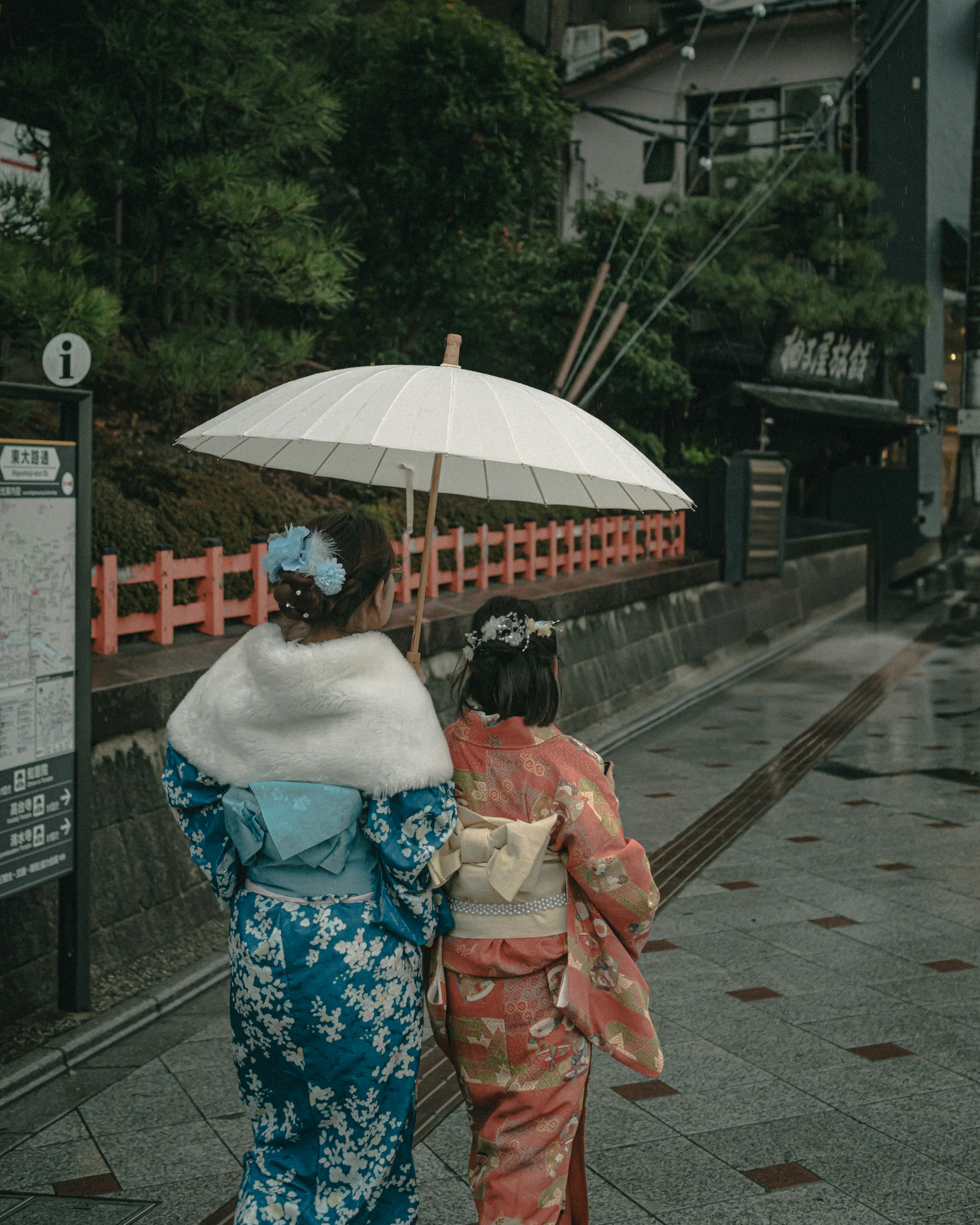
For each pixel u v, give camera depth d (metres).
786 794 7.72
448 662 7.95
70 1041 3.76
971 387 19.09
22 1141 3.18
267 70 7.88
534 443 2.15
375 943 2.09
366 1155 2.14
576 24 21.50
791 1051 3.84
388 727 2.05
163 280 8.21
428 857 2.08
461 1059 2.27
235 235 7.28
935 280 21.78
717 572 13.28
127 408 8.66
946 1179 3.00
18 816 3.62
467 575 9.45
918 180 21.23
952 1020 4.12
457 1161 3.11
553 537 10.66
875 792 7.78
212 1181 2.95
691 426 19.67
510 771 2.23
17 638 3.58
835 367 20.00
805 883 5.81
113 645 5.32
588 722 9.80
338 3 9.23
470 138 11.38
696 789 7.85
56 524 3.71
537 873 2.20
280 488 8.41
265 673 2.06
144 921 4.66
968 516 19.80
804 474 21.47
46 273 5.52
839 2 19.84
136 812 4.76
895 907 5.43
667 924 5.21
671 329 15.51
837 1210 2.84
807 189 17.78
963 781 8.06
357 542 2.16
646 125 20.81
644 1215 2.82
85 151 7.71
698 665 12.52
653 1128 3.30
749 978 4.55
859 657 14.20
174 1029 4.03
